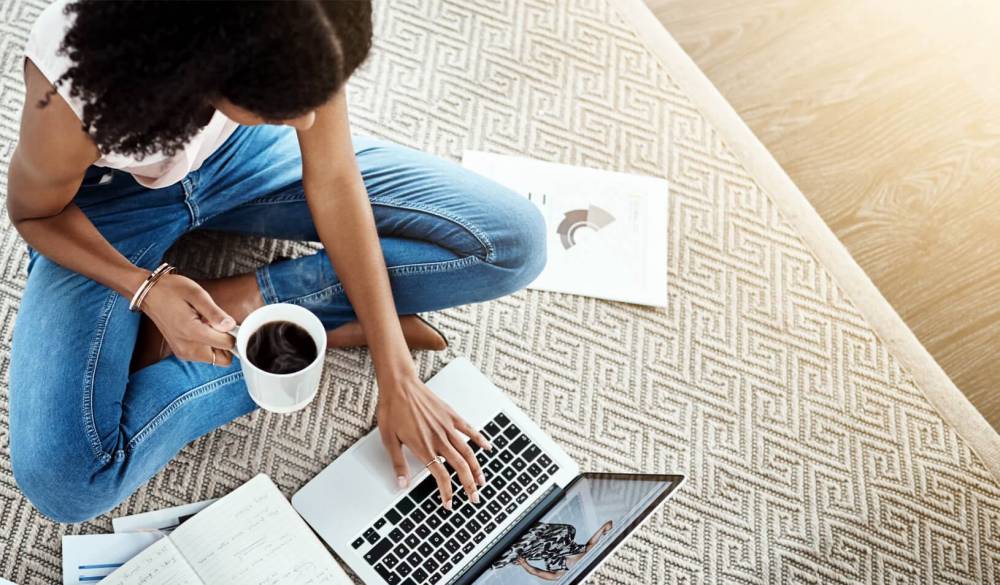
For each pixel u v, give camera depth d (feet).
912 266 5.87
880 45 6.53
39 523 4.48
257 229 4.92
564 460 4.78
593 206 5.65
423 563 4.47
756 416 5.26
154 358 4.49
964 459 5.31
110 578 4.19
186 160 3.96
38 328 4.09
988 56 6.59
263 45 2.79
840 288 5.68
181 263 5.16
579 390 5.18
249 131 4.67
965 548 5.08
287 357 3.83
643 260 5.54
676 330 5.42
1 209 5.15
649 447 5.10
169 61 2.84
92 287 4.15
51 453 3.97
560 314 5.34
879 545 5.03
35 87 3.32
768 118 6.23
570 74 6.08
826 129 6.23
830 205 6.00
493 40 6.08
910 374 5.49
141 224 4.38
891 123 6.29
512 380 5.15
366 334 4.45
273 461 4.76
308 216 4.75
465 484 4.48
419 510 4.57
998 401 5.57
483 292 4.83
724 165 5.96
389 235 4.72
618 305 5.43
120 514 4.54
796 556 4.95
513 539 4.44
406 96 5.81
